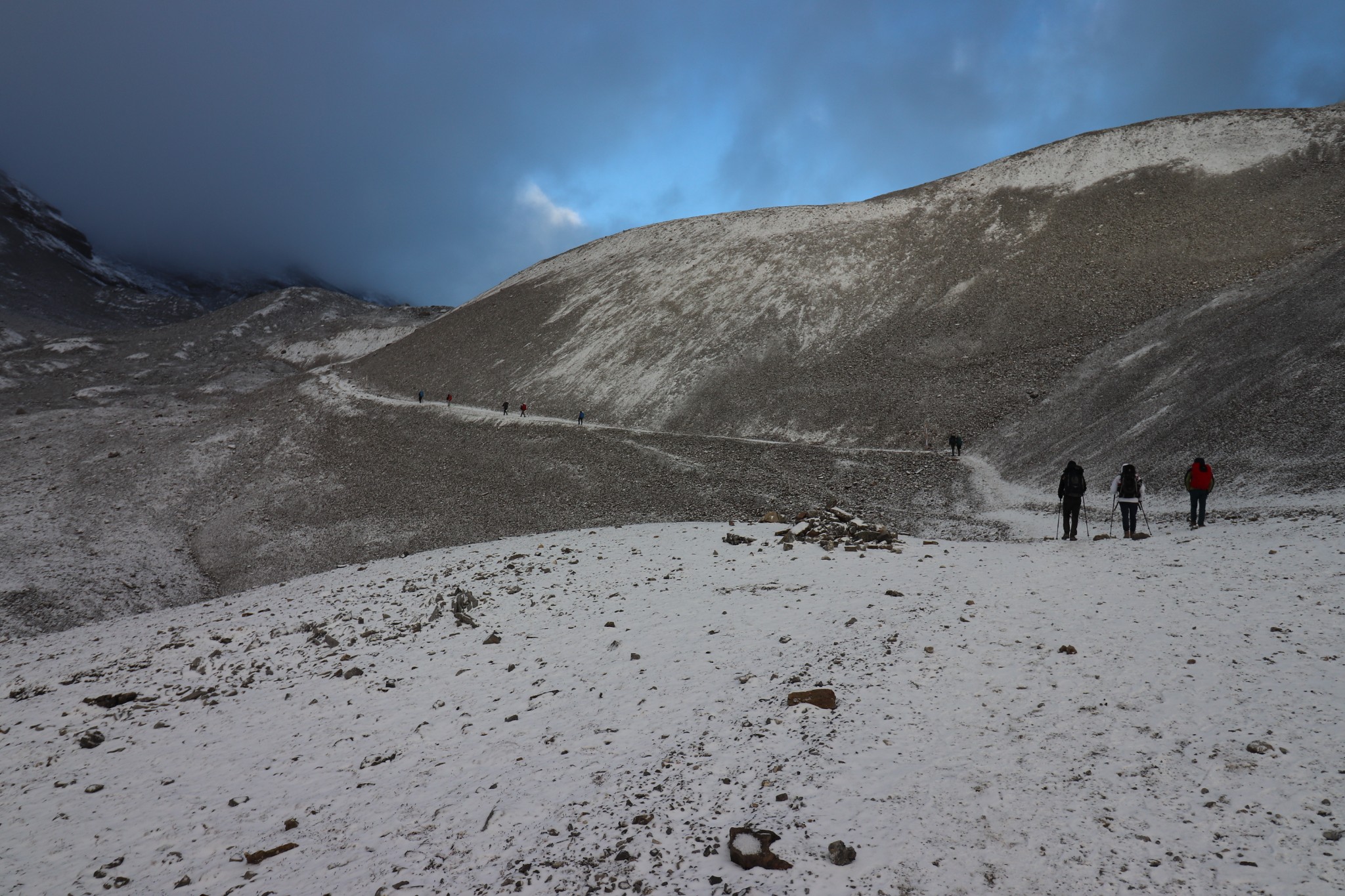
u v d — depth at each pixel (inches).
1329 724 214.4
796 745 252.4
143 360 4266.7
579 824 223.0
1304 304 1412.4
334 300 6230.3
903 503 1469.0
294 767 319.3
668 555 689.0
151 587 1534.2
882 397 2217.0
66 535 1777.8
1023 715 251.6
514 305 3809.1
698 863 191.0
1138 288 2263.8
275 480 2187.5
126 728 404.5
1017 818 191.5
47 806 311.4
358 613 595.5
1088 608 371.6
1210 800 187.0
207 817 283.4
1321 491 792.9
